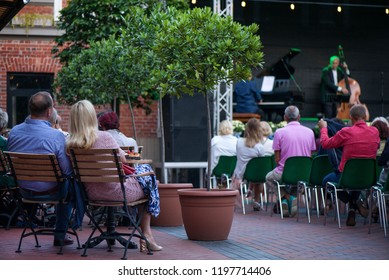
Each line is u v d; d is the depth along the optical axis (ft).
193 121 54.39
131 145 30.91
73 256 25.34
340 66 71.51
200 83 29.58
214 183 46.73
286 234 31.68
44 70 60.34
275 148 38.93
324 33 78.28
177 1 49.88
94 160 24.49
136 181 25.48
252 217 38.73
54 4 60.44
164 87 30.01
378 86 79.10
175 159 54.24
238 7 76.33
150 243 26.53
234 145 45.68
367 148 34.17
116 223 34.01
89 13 51.47
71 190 25.49
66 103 50.19
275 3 77.10
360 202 34.96
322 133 35.45
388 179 31.58
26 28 59.77
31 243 28.48
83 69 43.32
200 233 29.14
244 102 64.64
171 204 34.22
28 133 26.04
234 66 29.48
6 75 60.08
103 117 30.83
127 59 41.39
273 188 39.24
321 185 36.88
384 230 31.19
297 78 77.56
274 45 77.15
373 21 79.15
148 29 38.63
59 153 25.54
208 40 28.78
